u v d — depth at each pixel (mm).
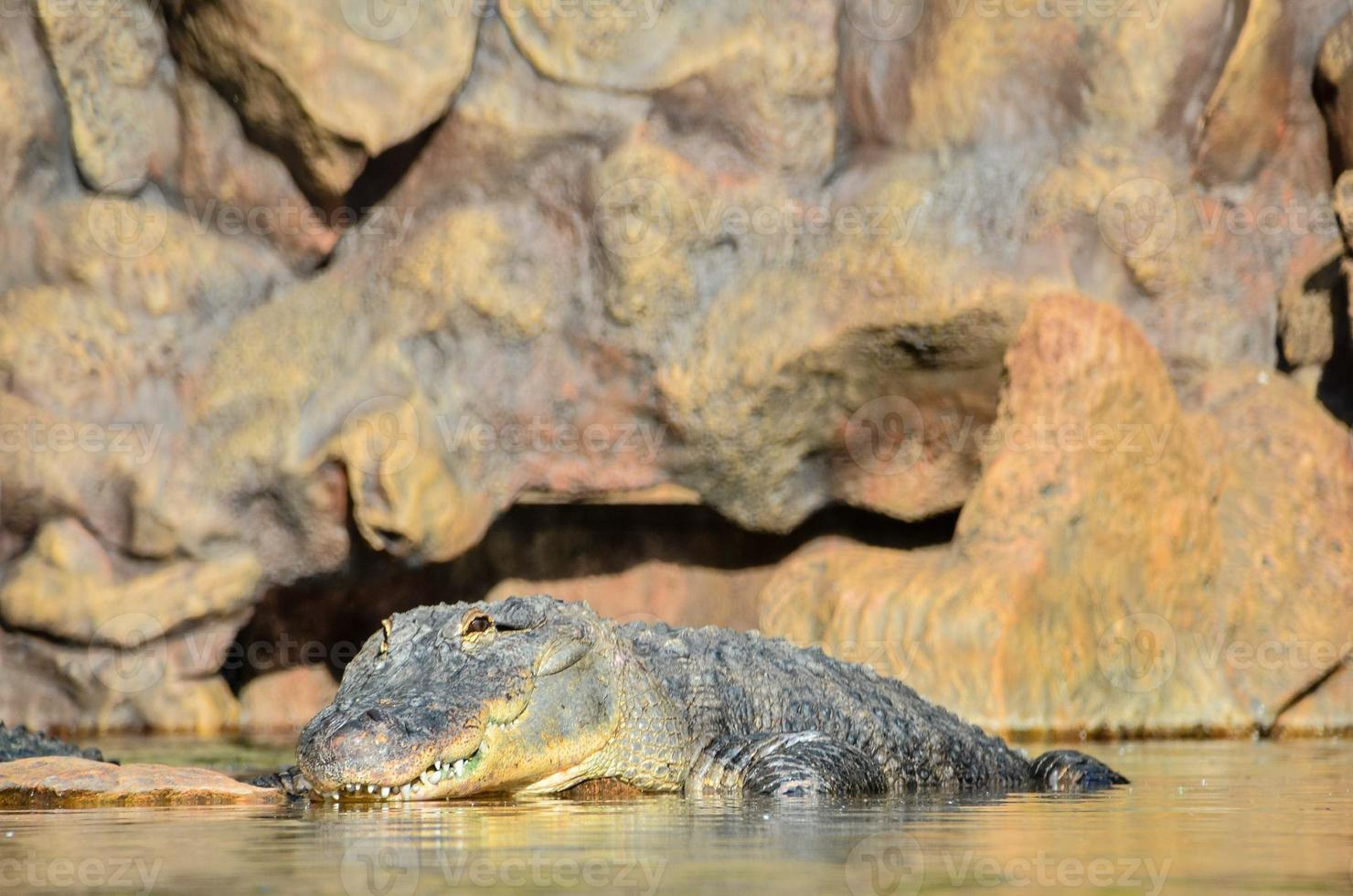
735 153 36219
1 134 34438
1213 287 36469
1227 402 35375
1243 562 33250
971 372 34656
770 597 33312
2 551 34688
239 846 11453
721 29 35750
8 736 19578
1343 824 13023
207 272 35844
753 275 35688
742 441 35656
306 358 35125
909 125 36031
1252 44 35750
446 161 35719
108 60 35000
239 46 33219
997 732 29453
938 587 30594
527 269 35594
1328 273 35750
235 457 34688
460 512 34750
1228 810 14508
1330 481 34031
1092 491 31547
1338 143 36781
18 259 35094
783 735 17656
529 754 15992
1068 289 34031
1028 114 35719
